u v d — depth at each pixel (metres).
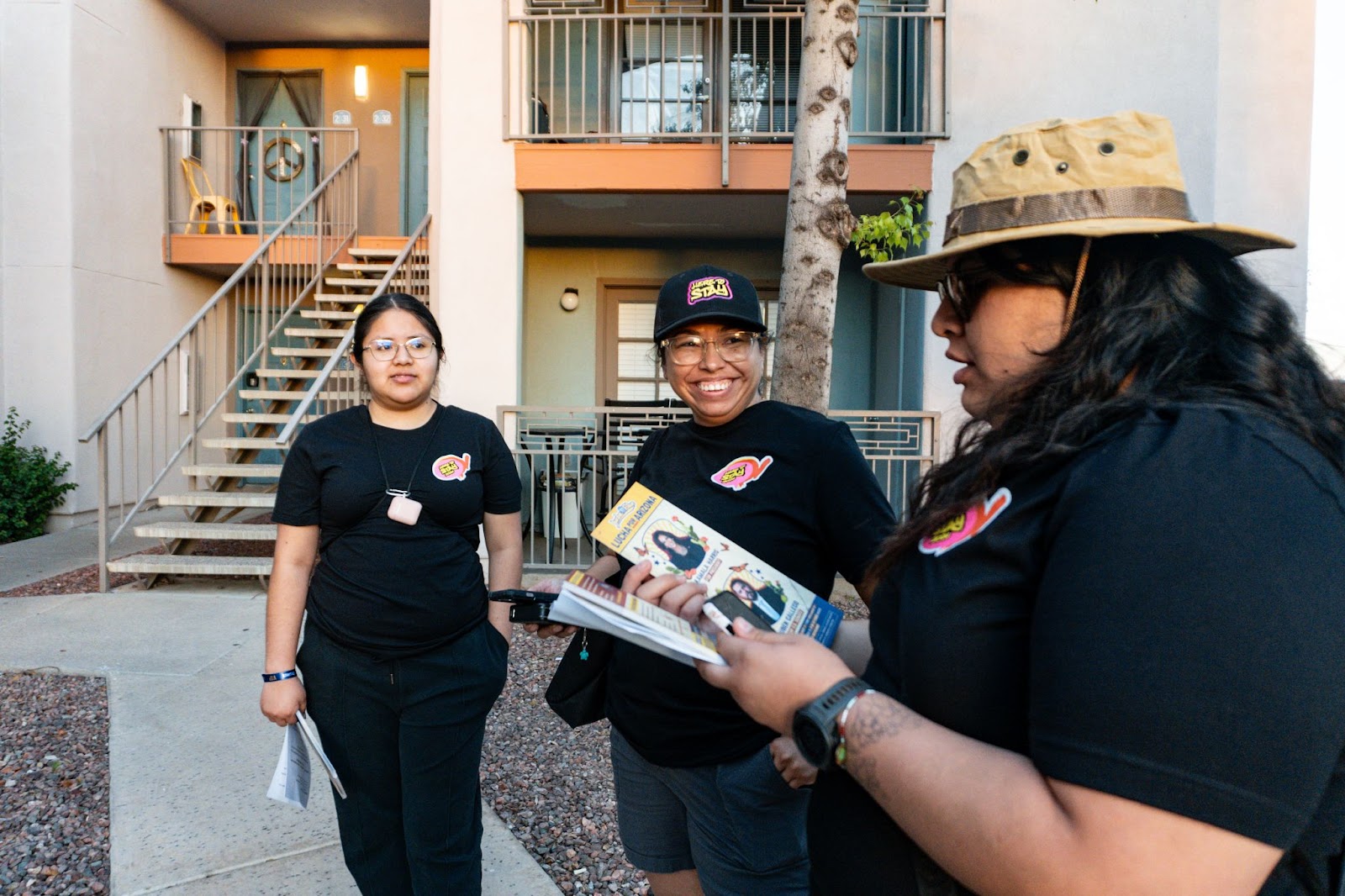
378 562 1.80
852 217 3.67
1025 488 0.69
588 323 7.86
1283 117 5.35
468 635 1.90
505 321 6.00
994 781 0.61
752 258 7.85
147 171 8.53
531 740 3.21
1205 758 0.51
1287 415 0.62
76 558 6.54
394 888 1.87
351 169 9.51
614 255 7.82
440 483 1.86
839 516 1.41
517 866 2.34
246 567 5.28
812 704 0.74
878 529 1.39
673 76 6.77
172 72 8.83
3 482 7.18
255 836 2.51
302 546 1.87
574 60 6.77
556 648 4.40
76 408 7.70
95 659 4.07
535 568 5.82
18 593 5.45
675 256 7.84
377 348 1.87
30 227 7.57
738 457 1.50
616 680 1.57
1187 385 0.65
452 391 5.98
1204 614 0.53
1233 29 5.40
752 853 1.40
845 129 3.67
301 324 9.62
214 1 8.64
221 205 8.83
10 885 2.29
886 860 0.82
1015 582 0.67
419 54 9.62
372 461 1.85
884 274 0.96
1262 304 0.70
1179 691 0.52
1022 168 0.75
